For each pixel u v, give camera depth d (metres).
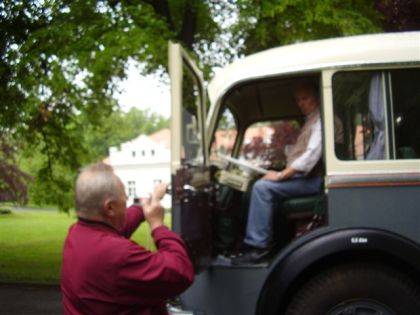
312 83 5.05
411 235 4.37
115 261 2.52
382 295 4.38
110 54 8.56
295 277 4.32
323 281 4.43
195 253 4.24
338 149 4.50
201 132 5.10
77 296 2.54
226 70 4.96
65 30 8.62
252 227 4.79
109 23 9.05
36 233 22.69
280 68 4.67
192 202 4.36
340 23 9.42
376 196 4.41
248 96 5.99
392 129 4.55
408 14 10.09
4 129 11.14
